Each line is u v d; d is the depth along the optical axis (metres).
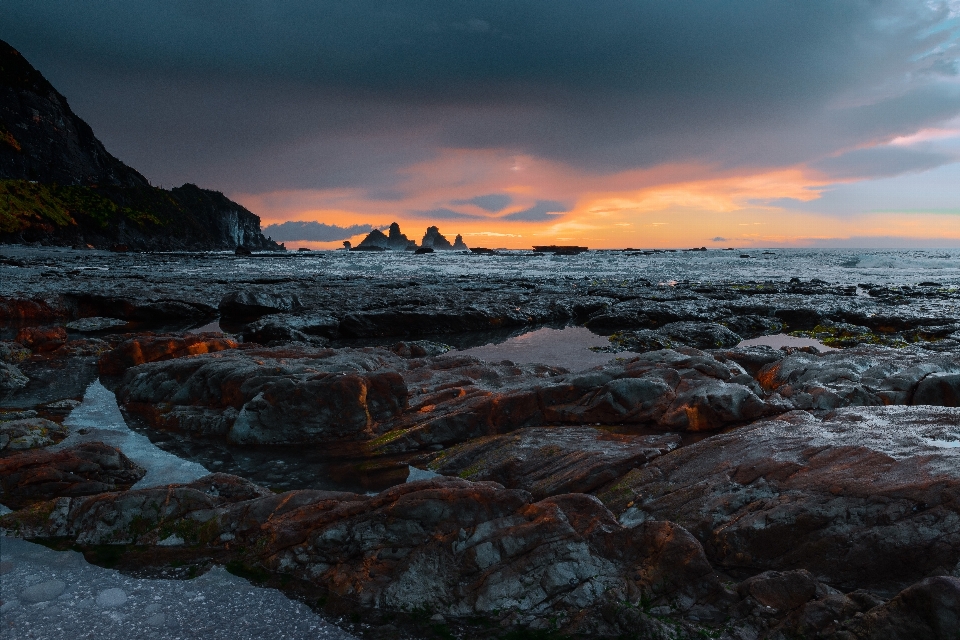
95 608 4.46
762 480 5.57
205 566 5.07
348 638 4.16
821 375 9.76
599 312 24.31
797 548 4.79
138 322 22.31
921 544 4.40
